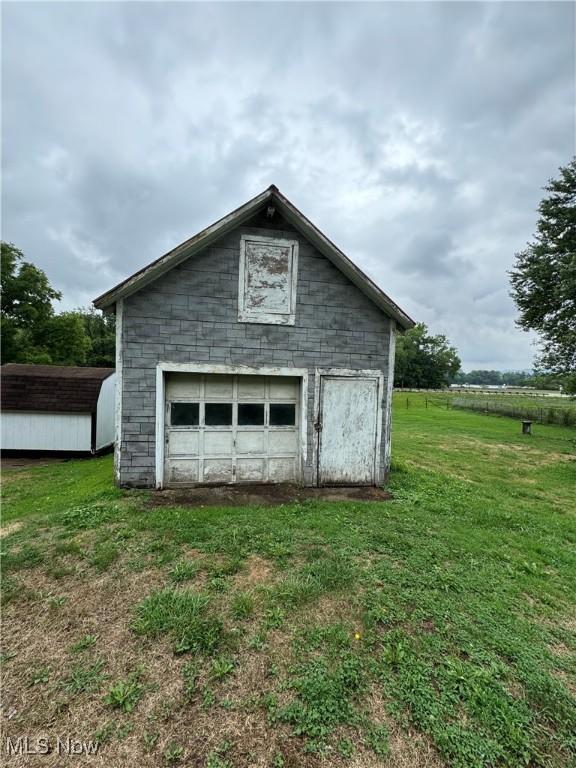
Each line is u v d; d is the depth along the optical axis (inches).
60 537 173.8
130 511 206.5
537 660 108.0
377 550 170.7
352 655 104.9
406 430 727.7
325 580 140.6
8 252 963.3
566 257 611.5
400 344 2901.1
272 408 274.1
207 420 262.7
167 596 127.8
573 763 79.7
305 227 254.5
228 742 80.2
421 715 87.6
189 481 260.7
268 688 93.4
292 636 111.3
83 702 88.9
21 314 995.3
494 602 135.7
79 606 123.6
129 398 243.0
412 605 130.1
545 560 177.3
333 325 272.4
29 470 383.9
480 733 84.4
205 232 239.5
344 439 277.0
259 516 204.7
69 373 503.8
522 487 333.1
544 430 774.5
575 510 273.4
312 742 80.6
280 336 263.9
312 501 237.9
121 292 232.7
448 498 265.9
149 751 77.9
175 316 246.7
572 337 599.2
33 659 101.5
